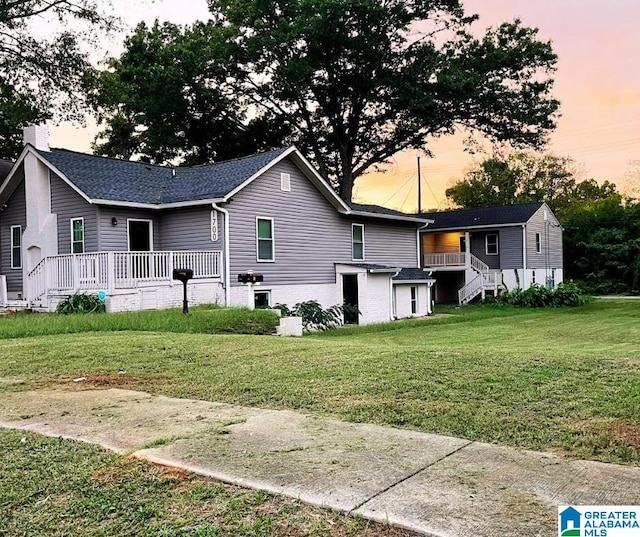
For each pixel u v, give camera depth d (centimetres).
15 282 1981
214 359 741
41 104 2488
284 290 1934
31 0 2192
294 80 2844
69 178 1694
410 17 2888
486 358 677
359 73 2962
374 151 3403
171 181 1958
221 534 269
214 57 2892
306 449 373
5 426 461
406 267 2648
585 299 3012
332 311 1952
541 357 688
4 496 322
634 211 4091
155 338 960
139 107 2956
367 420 443
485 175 5816
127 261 1516
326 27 2677
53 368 711
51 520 294
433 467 335
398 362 666
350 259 2270
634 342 1395
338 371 627
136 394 565
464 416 442
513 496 291
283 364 686
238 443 390
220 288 1706
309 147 3388
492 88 2838
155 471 343
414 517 270
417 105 2844
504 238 3275
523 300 2852
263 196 1861
